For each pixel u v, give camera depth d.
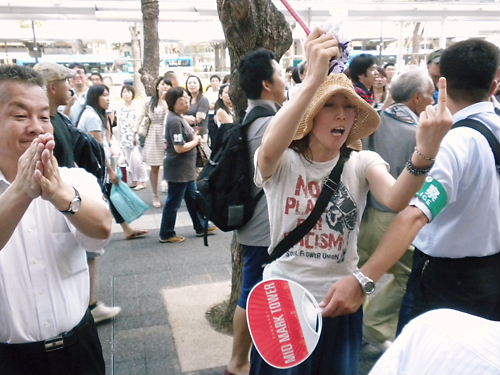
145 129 6.21
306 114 1.43
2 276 1.37
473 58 1.74
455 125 1.78
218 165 2.38
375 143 2.68
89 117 4.33
